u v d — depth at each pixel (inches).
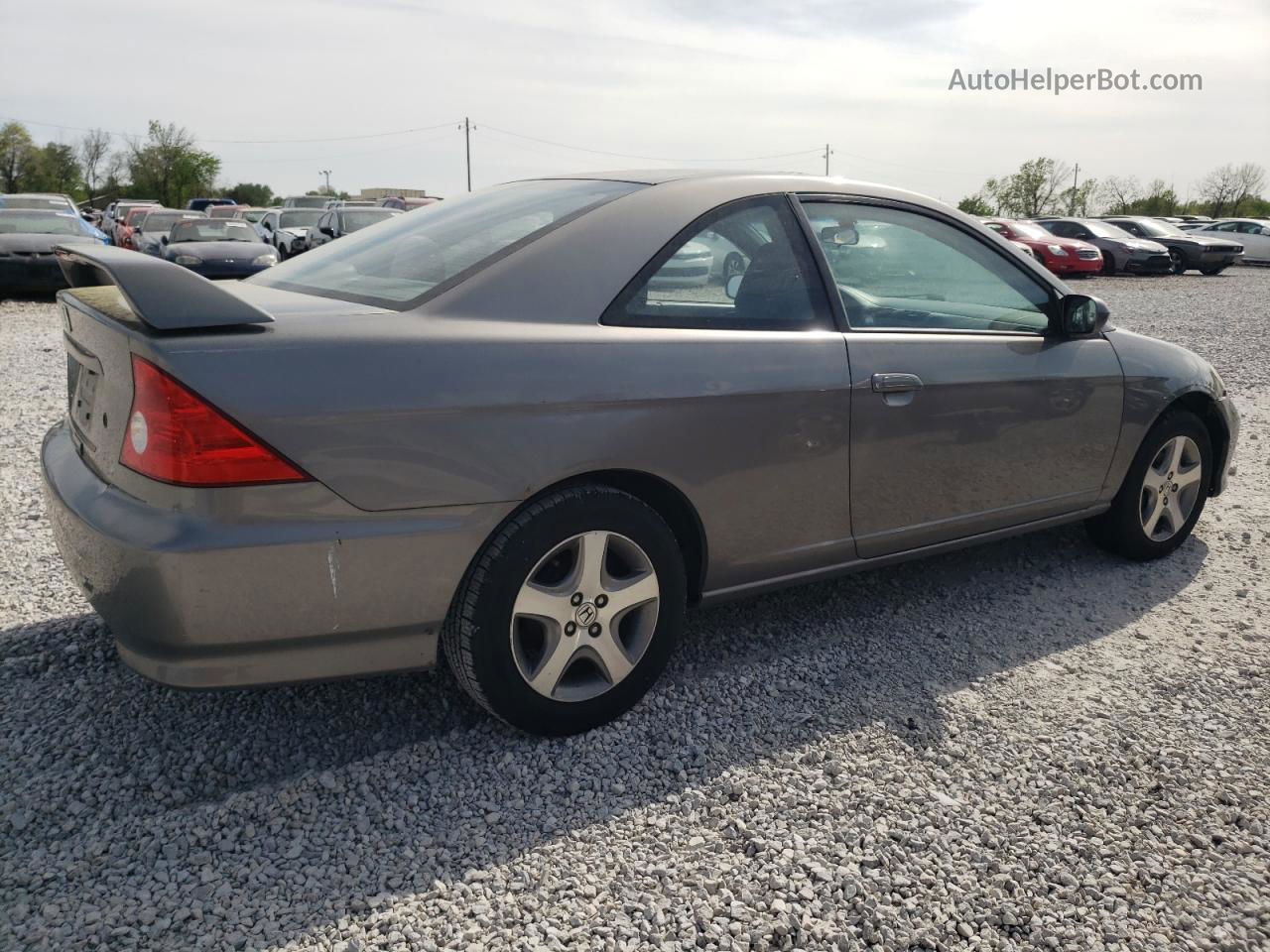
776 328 114.7
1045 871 87.4
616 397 100.1
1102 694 118.7
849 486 120.4
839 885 84.6
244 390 83.7
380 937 77.4
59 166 3122.5
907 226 130.5
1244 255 1168.2
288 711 111.2
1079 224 971.3
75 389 107.0
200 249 618.5
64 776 97.6
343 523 88.4
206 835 89.0
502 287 99.7
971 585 152.3
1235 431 170.9
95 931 76.8
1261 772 103.0
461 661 99.0
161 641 86.0
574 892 83.0
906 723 111.0
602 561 103.0
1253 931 81.0
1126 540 158.6
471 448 92.8
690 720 110.7
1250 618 142.0
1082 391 141.6
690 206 112.8
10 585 138.9
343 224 683.4
